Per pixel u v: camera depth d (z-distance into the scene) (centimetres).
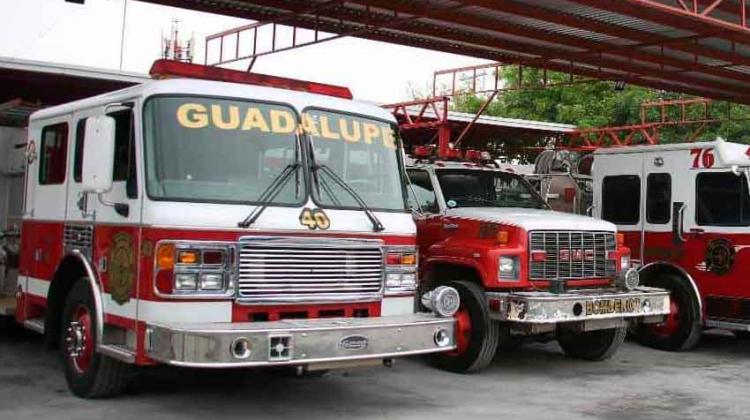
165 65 640
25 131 880
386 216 668
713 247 1027
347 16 1051
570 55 1253
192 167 595
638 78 1434
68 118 729
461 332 863
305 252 612
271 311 599
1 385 739
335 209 638
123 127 627
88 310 670
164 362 547
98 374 661
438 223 930
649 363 980
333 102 679
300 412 673
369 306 651
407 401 730
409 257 681
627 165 1143
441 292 659
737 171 997
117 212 618
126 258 605
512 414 689
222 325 560
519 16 1023
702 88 1523
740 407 743
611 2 934
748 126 2109
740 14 1112
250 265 589
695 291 1041
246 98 632
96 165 573
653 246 1101
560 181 1221
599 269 905
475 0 958
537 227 855
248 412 666
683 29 1034
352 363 594
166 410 663
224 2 1016
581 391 800
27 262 793
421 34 1138
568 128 1802
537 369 922
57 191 738
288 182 625
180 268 567
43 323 759
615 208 1156
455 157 1049
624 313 866
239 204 595
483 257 844
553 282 857
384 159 694
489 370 906
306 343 564
